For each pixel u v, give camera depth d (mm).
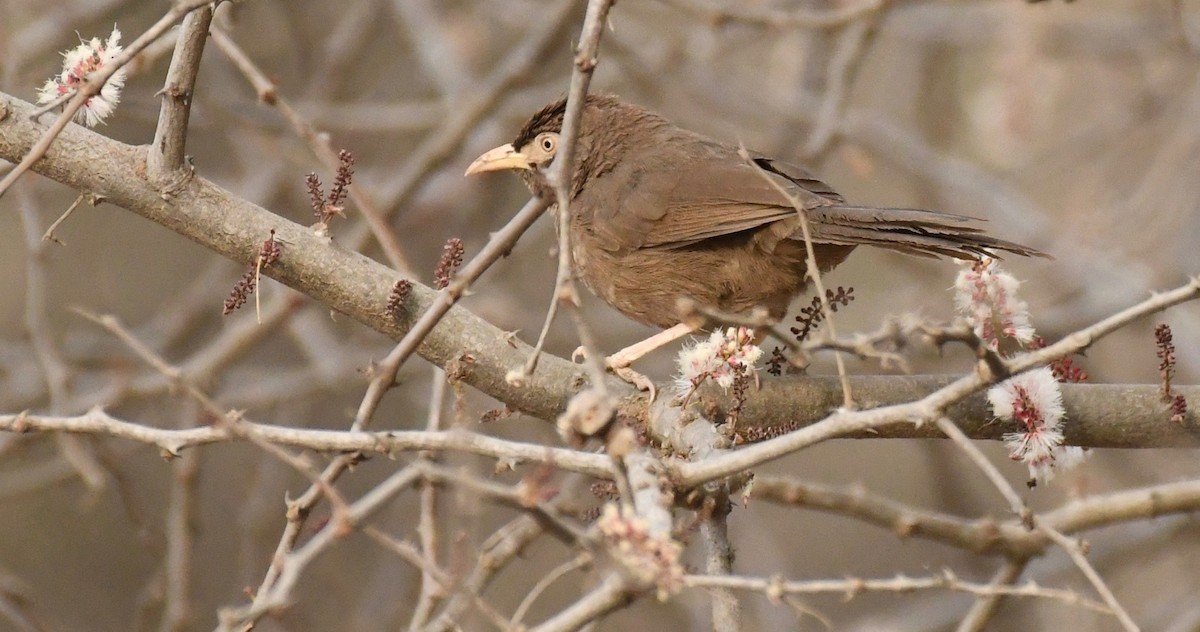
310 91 15039
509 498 5340
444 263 7684
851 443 16297
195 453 10758
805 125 15219
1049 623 12688
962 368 14078
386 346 14078
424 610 7301
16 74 12875
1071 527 9289
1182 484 9227
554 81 16641
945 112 16922
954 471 13734
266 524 13250
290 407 14250
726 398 7738
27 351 13359
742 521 13492
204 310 13992
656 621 12688
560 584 14031
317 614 13055
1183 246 14516
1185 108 15234
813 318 8008
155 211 7609
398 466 14188
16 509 14062
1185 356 13664
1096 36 15438
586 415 4918
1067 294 14797
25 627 9961
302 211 14633
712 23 12086
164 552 11570
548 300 16188
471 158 15125
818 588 5129
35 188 12086
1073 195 16203
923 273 15125
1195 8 16625
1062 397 7785
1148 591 13703
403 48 17328
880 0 11898
